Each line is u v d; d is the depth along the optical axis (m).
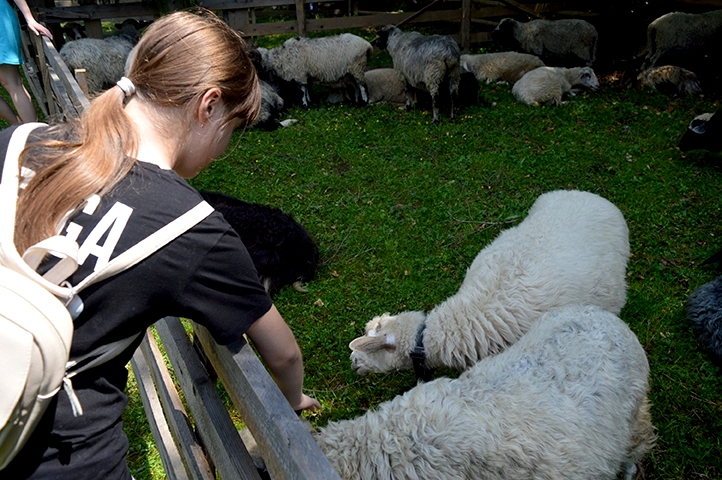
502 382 2.42
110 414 1.31
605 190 5.57
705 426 3.19
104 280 1.15
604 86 8.70
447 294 4.23
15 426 1.12
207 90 1.31
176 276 1.19
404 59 7.55
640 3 11.41
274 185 5.95
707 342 3.65
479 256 3.72
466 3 9.86
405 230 5.04
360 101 8.32
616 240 3.64
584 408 2.32
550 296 3.21
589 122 7.18
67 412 1.23
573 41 9.62
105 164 1.18
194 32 1.32
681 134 6.76
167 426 2.74
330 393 3.49
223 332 1.30
